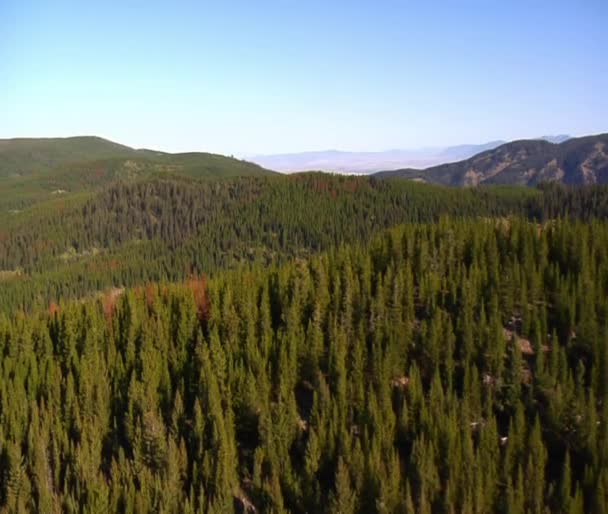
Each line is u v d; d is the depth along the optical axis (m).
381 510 56.56
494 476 59.38
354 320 81.31
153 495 61.56
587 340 73.44
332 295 85.19
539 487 57.72
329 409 67.38
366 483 59.25
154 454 65.88
